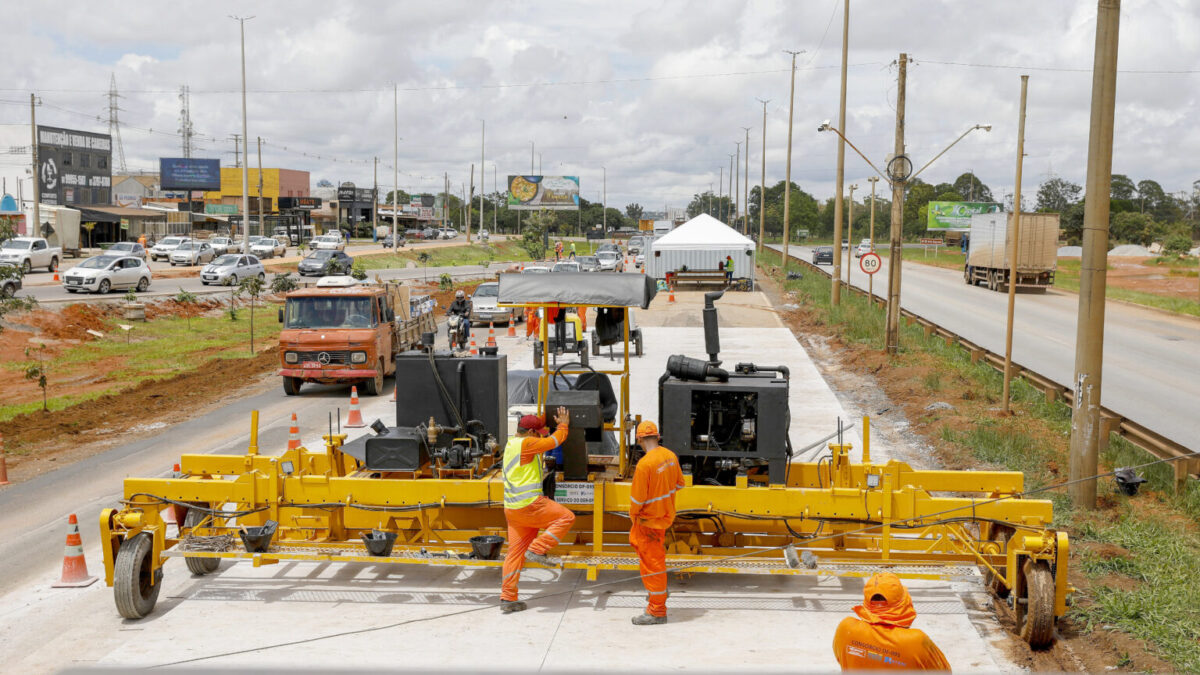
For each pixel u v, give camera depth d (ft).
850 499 28.19
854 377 73.15
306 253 252.62
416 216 509.76
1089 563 30.27
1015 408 55.72
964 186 634.84
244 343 106.22
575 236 599.16
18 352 89.10
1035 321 118.11
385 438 29.99
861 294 142.41
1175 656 23.40
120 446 52.34
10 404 66.74
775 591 29.27
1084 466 36.73
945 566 27.73
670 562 27.81
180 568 31.96
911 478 31.07
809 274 196.75
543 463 29.50
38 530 36.83
